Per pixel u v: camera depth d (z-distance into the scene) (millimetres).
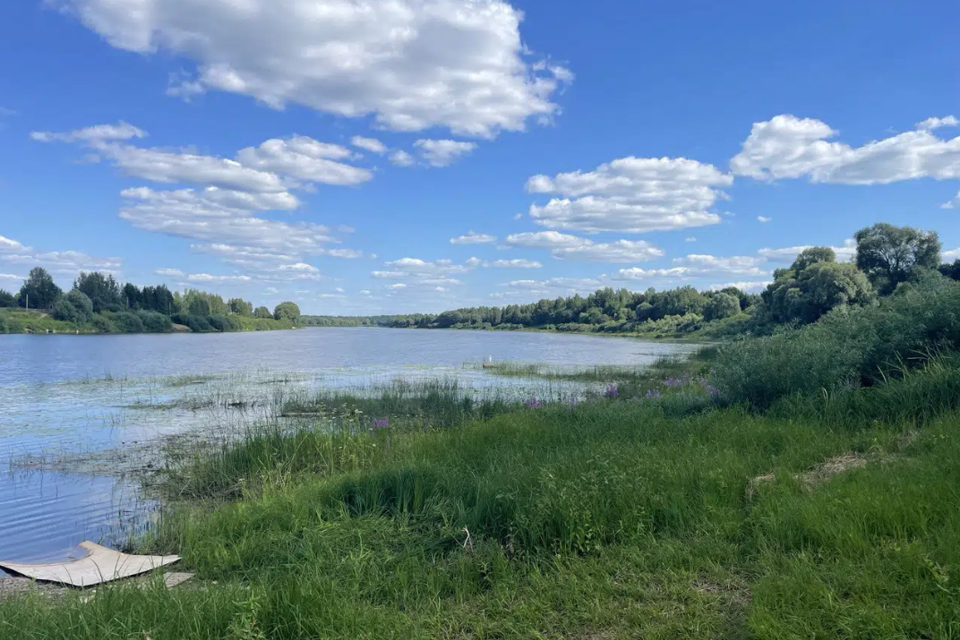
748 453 7520
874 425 8109
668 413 11680
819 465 6957
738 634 3848
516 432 10594
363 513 6898
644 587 4590
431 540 6086
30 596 4918
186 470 10727
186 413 17547
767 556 4730
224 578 5855
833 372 9961
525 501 6270
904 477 5621
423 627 4324
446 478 7367
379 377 28047
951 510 4777
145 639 4008
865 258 51094
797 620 3766
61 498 9359
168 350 53062
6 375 28844
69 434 14484
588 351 53344
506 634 4203
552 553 5477
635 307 127250
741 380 11047
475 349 58875
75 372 30609
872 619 3658
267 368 33656
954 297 10188
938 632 3486
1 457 12109
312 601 4512
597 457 7312
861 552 4543
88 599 4805
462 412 15664
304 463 10531
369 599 4809
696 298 103500
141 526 7988
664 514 5852
